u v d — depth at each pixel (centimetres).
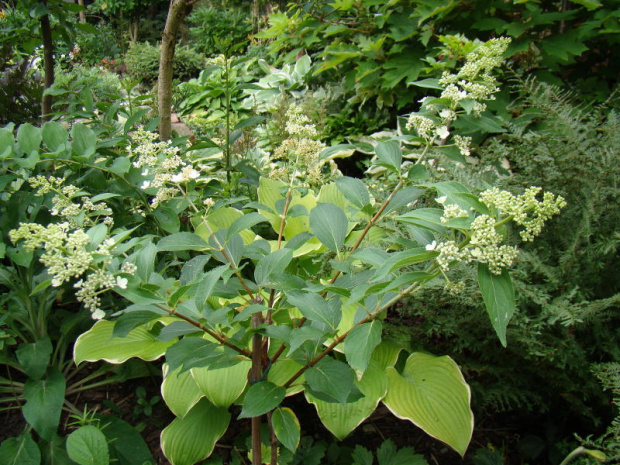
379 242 221
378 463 188
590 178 202
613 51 350
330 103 505
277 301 160
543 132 220
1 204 208
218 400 173
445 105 166
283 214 195
